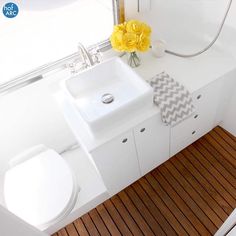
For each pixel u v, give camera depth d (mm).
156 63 1442
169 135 1411
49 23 1210
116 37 1219
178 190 1563
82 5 1235
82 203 1469
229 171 1605
